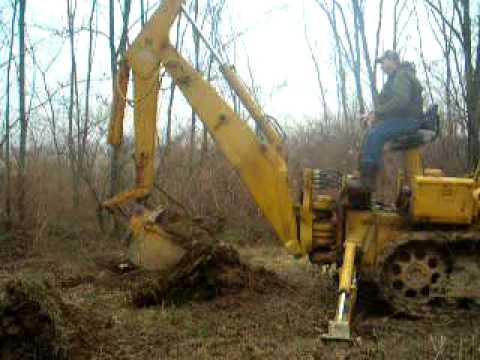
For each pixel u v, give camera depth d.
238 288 7.17
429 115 7.00
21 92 11.80
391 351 5.25
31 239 10.95
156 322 6.20
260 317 6.39
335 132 16.34
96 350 5.23
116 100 7.36
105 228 12.24
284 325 6.12
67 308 5.55
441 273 6.51
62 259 10.05
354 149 14.37
